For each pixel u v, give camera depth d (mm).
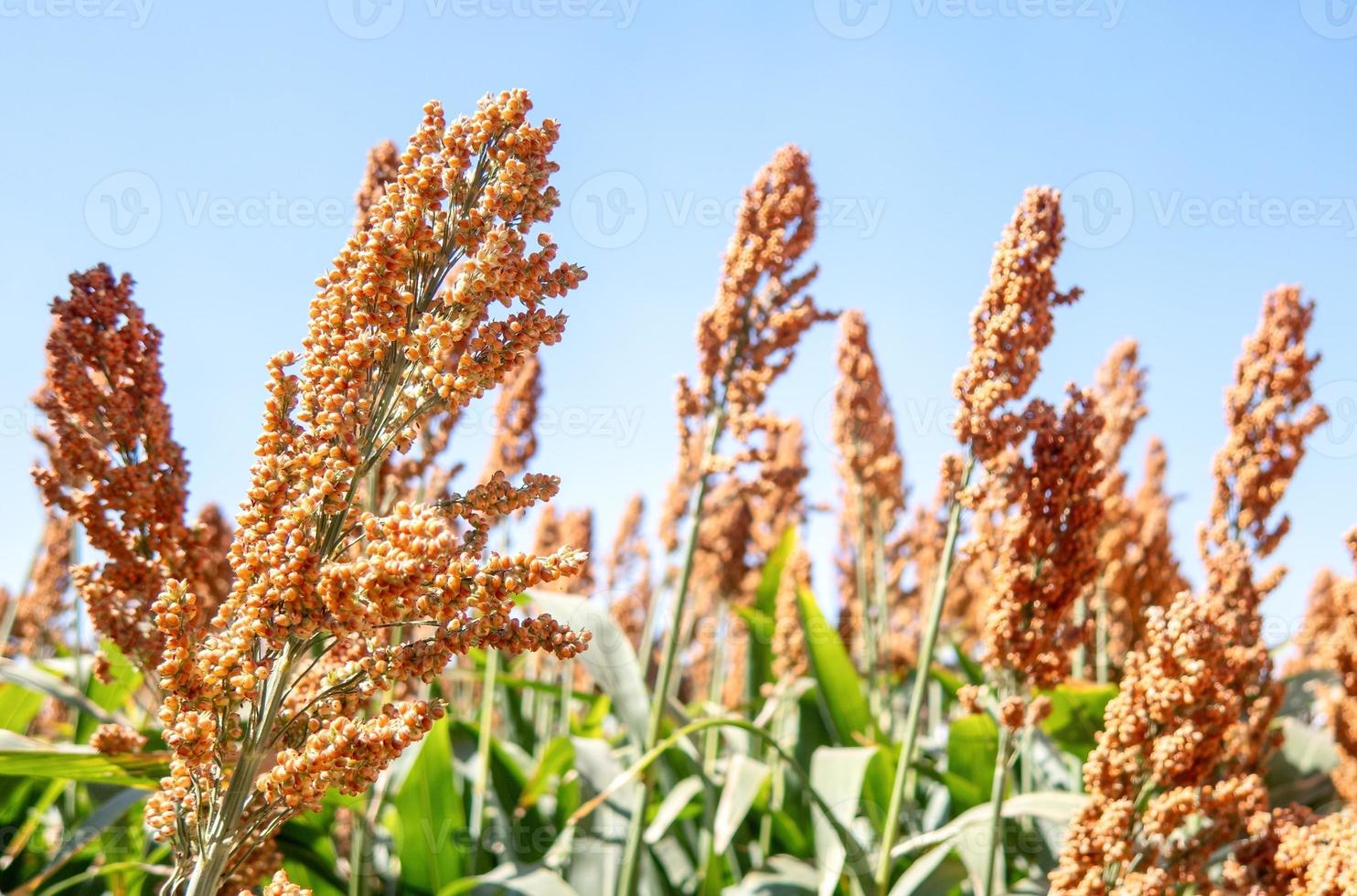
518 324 1463
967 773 2176
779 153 2068
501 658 2549
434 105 1502
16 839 2068
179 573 1690
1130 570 2383
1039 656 1868
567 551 1365
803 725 2314
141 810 2039
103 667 1725
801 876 2059
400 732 1335
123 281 1699
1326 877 1673
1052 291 1896
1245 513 2020
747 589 2744
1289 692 2467
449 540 1289
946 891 1986
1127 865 1741
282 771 1323
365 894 1995
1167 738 1737
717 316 2057
